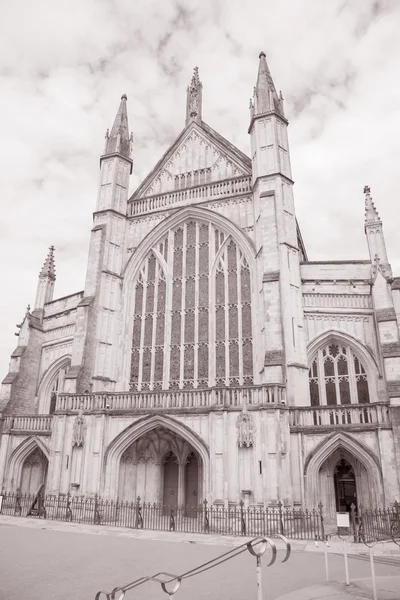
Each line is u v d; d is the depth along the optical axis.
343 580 14.30
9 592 12.87
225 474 27.97
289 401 31.98
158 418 30.86
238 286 39.00
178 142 47.66
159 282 42.47
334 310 37.69
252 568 16.44
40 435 37.00
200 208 42.34
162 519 31.22
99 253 42.03
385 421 28.86
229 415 29.31
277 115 41.53
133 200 46.38
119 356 40.62
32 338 46.88
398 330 34.97
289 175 40.03
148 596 12.66
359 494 29.98
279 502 25.42
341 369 36.97
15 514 32.12
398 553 19.88
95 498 29.58
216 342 38.44
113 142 48.12
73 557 17.73
